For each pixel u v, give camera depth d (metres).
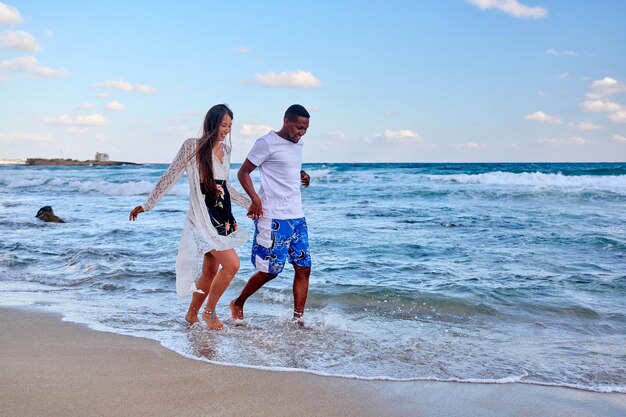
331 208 14.88
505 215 12.68
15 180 28.59
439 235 9.48
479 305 5.11
